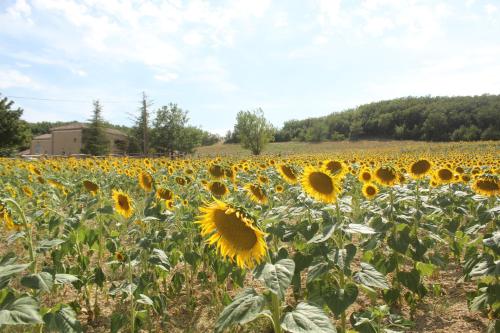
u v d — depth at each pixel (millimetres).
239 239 2363
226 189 5848
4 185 9969
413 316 4605
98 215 5645
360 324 2928
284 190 7137
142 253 4352
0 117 50188
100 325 4676
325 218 3861
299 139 128750
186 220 5254
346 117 150250
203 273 5273
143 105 62812
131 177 11461
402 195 4863
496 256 3840
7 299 2523
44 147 76500
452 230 5668
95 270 4656
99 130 68625
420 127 122688
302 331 1944
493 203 5828
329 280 3529
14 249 6926
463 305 4887
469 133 102500
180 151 68562
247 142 76188
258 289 5539
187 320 4805
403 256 4773
